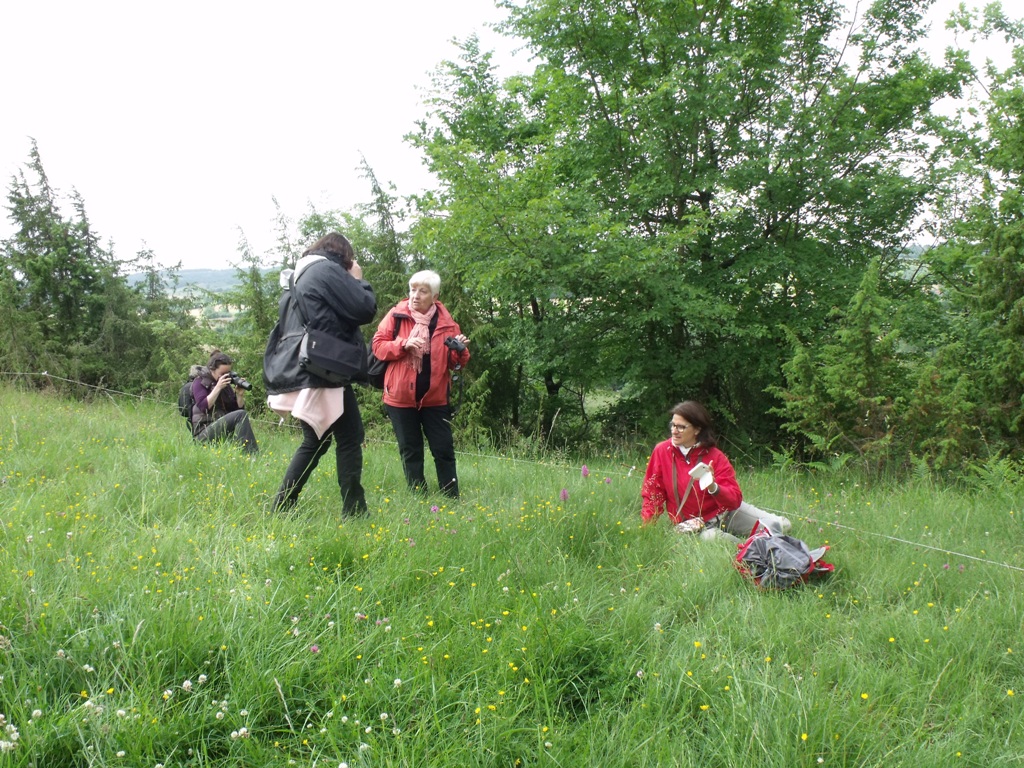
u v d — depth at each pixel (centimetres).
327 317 435
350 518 442
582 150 1276
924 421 787
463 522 442
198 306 1850
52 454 574
